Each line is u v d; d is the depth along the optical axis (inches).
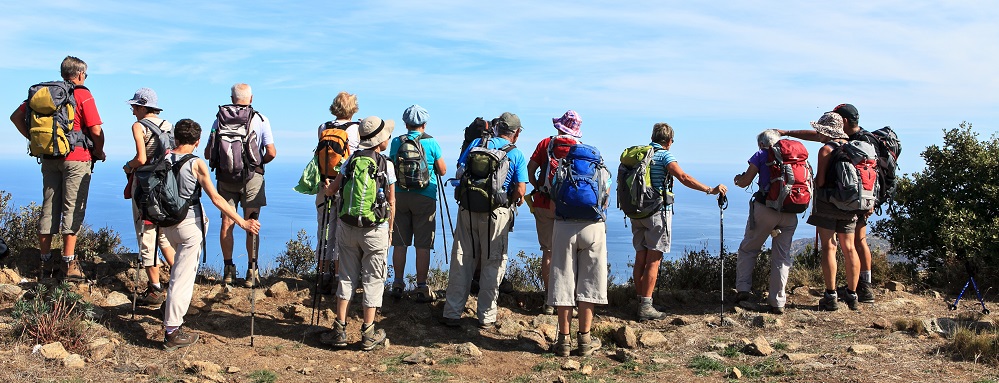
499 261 271.3
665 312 305.7
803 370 220.8
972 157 372.8
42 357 207.8
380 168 238.5
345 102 283.6
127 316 255.0
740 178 302.4
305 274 354.3
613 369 227.1
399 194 289.4
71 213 279.9
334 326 245.8
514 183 268.2
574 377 218.4
